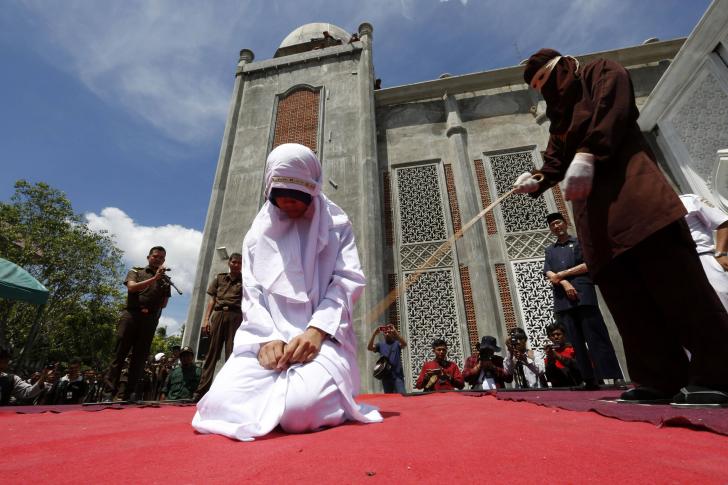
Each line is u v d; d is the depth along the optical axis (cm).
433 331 769
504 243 817
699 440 89
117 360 396
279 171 163
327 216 180
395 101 1034
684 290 146
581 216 181
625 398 179
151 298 420
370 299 760
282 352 135
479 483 61
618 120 159
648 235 149
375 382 695
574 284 354
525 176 212
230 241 888
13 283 500
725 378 136
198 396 410
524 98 975
